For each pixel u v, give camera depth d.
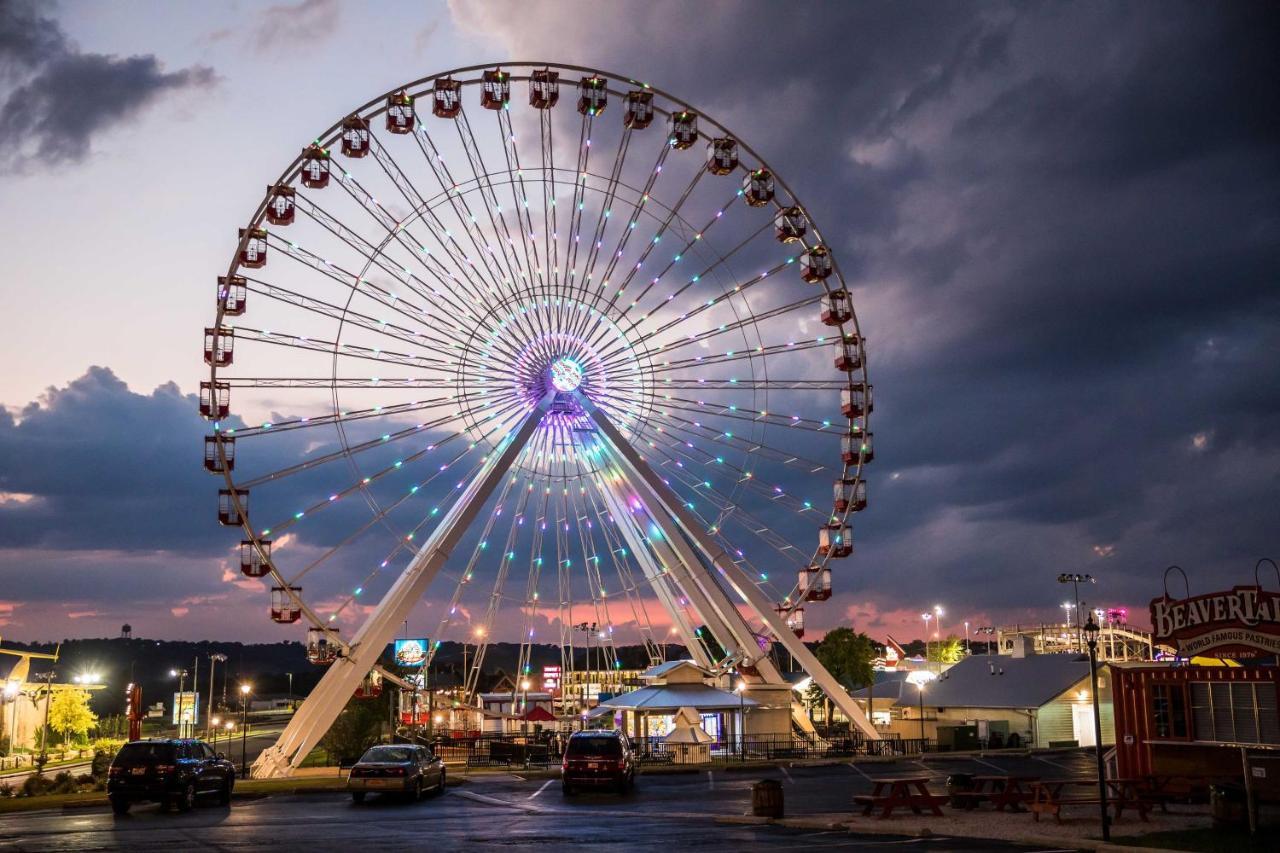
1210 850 20.27
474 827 25.67
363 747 65.69
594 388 57.84
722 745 58.19
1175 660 29.83
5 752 86.75
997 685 71.56
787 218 56.88
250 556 50.66
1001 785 29.72
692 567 59.72
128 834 24.25
